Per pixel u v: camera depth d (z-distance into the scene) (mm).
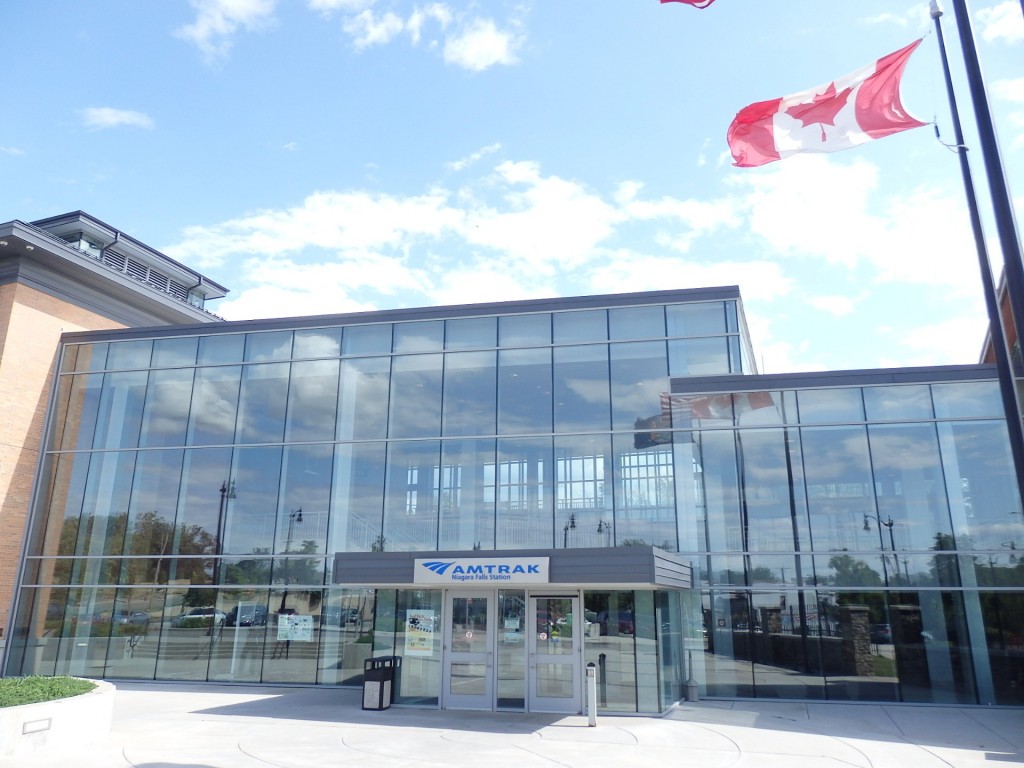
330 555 23859
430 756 13258
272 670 23281
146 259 36312
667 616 19438
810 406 22203
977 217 11000
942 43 12180
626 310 23969
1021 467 9703
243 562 24484
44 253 27750
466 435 24016
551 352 24156
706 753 13656
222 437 25969
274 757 13086
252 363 26516
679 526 21906
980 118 9836
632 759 13125
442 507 23531
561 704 18109
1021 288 9172
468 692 18594
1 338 26938
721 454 22281
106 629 24875
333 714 17688
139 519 25797
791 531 21422
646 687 17953
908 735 15508
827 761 13070
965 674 19609
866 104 13141
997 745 14539
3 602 26000
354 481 24453
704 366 22922
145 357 27594
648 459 22578
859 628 20438
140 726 16031
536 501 22938
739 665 20766
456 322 25234
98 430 27219
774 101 13711
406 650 19922
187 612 24453
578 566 17016
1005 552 20219
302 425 25438
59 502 26672
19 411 27062
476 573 17578
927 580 20438
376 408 25000
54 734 13477
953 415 21391
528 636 18625
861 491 21344
